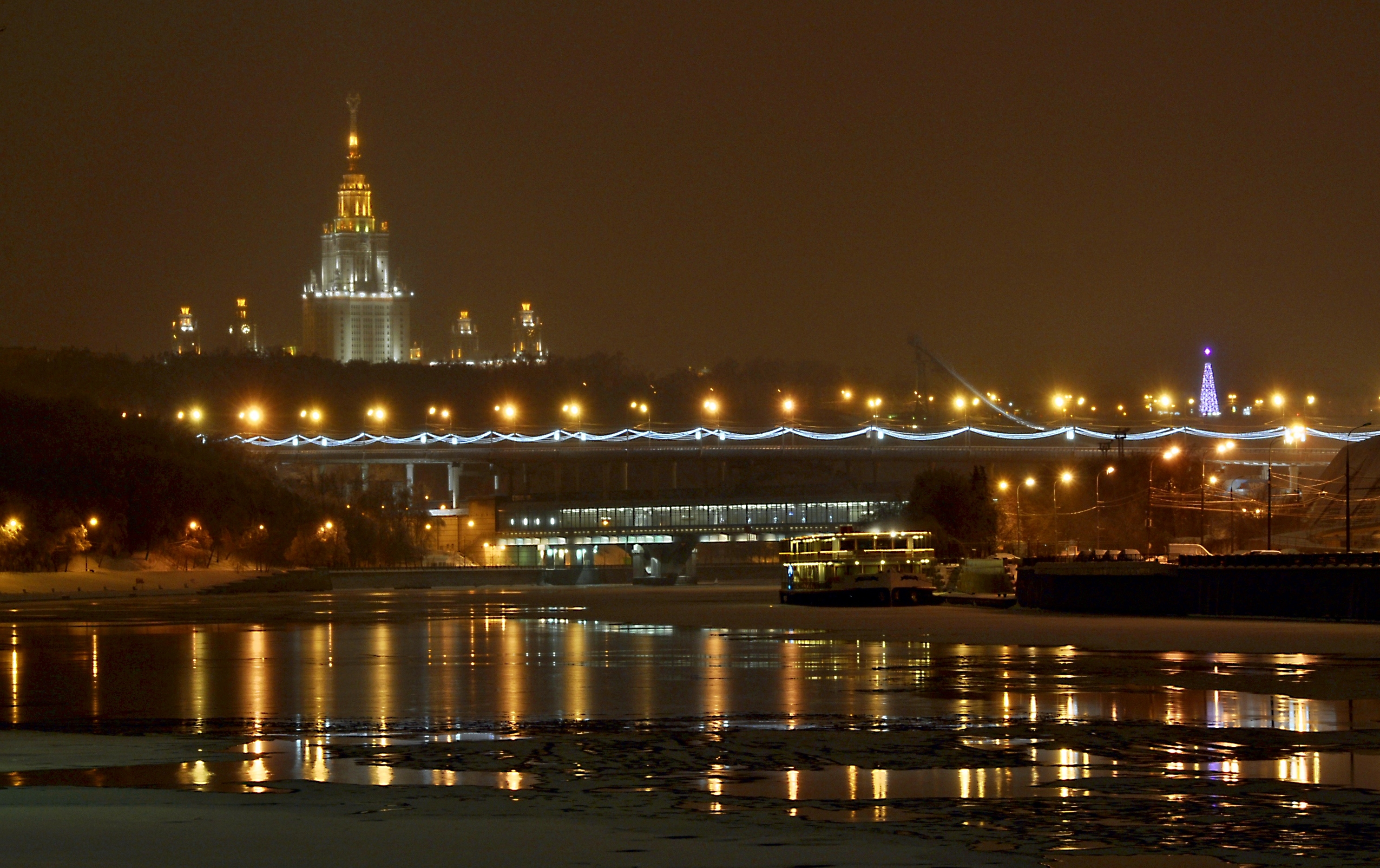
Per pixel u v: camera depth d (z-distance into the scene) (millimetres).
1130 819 30641
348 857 25953
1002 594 144875
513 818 30312
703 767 37438
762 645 85250
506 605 168625
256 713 49938
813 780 35469
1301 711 48281
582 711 49938
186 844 27000
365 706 51906
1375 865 26859
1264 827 29891
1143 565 114562
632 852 26781
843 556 149500
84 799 32406
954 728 44625
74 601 178000
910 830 29375
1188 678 59844
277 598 195750
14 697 55969
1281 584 101125
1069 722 45750
